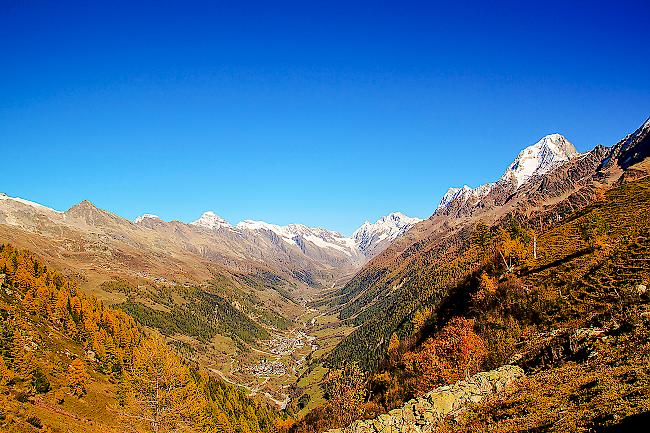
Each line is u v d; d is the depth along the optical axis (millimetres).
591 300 59844
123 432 110500
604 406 28141
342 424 67500
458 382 42562
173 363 97812
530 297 70875
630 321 41938
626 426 24188
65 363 139750
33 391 105438
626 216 102375
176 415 96438
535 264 87000
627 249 72250
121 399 126938
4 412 78438
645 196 118875
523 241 104312
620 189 139750
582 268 73062
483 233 118688
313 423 88750
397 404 63188
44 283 192875
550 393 34875
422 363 69188
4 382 96062
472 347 61312
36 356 129500
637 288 52188
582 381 34844
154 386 94625
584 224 91000
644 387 28766
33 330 149375
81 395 121188
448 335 72938
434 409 38719
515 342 59844
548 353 46625
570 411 29750
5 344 109812
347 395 69625
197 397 109812
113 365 159500
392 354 108000
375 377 83062
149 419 95938
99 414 115625
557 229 120562
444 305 105750
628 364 34594
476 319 75812
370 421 39875
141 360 95688
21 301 170625
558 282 71938
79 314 191000
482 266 103688
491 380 41969
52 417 93438
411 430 37375
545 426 28984
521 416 32500
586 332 44406
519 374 42844
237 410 176375
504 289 78688
